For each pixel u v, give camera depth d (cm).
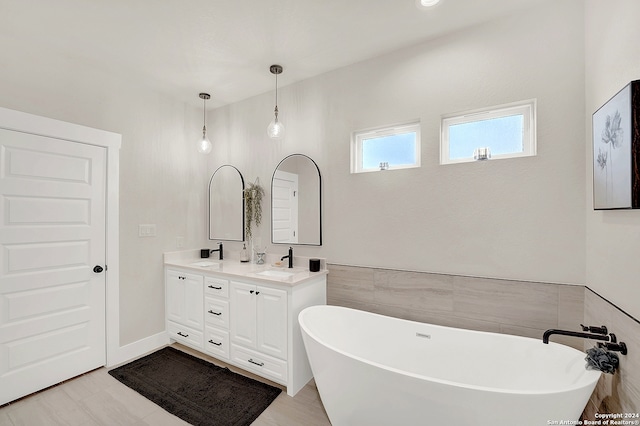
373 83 238
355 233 245
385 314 230
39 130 212
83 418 182
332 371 163
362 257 242
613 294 133
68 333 227
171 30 200
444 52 210
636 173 110
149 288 282
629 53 119
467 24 197
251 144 311
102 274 247
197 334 265
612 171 128
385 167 243
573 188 171
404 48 225
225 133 331
